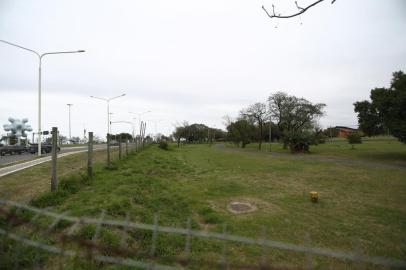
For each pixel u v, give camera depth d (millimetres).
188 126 104125
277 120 60750
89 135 11906
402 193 13000
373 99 34000
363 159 31125
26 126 51906
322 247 6605
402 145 58500
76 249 4645
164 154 35656
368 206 10586
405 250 6559
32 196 8008
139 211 7656
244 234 7203
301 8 4348
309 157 35031
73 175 10617
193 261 3697
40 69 28562
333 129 129875
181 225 7441
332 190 13648
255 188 13922
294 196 12211
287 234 7426
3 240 4574
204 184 14547
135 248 5375
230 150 55062
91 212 6688
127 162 19906
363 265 5633
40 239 4902
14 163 18500
